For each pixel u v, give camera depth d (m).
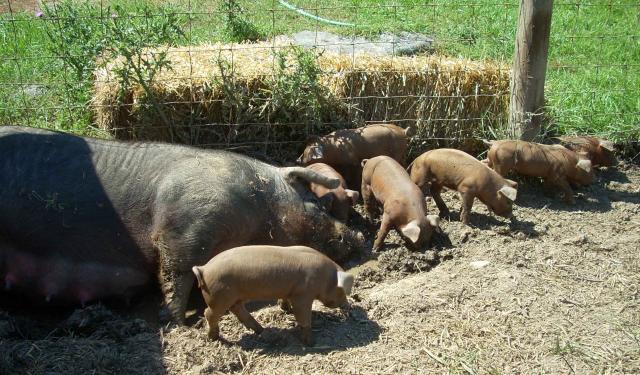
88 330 2.40
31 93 3.80
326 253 2.84
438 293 2.58
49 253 2.48
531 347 2.33
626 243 2.99
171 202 2.50
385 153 3.38
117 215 2.52
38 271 2.49
